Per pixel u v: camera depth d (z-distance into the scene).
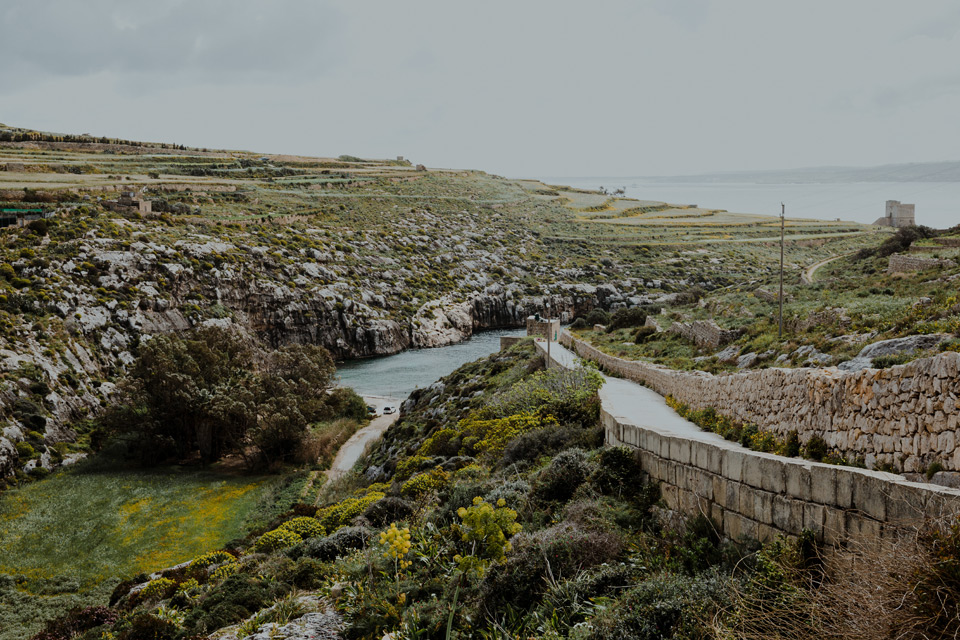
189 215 134.38
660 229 194.88
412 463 30.39
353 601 11.69
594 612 8.20
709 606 7.18
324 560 17.28
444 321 127.00
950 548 5.33
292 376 71.50
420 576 11.95
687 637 6.91
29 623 30.77
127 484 52.75
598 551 9.85
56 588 35.41
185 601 19.06
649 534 10.41
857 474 7.20
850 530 7.26
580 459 14.34
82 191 134.12
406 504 20.88
